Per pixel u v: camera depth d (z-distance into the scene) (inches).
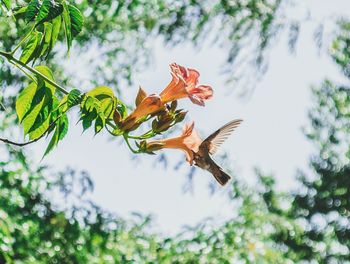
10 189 273.6
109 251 288.2
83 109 115.0
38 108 116.4
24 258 265.4
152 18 297.4
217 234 304.0
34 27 114.5
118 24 293.9
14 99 267.7
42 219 283.3
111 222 295.7
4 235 245.6
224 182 147.5
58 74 278.5
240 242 304.2
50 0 114.2
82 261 281.4
